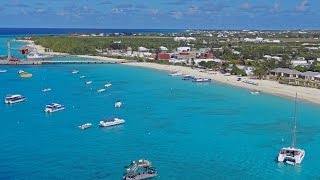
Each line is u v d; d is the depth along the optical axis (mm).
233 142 116438
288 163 98812
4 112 151500
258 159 102250
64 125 133000
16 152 104812
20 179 87188
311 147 113062
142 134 123438
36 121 138125
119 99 179125
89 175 89875
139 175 87875
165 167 95750
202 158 102312
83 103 169000
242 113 154750
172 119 143375
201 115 150625
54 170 92625
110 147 110125
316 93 193875
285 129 131875
